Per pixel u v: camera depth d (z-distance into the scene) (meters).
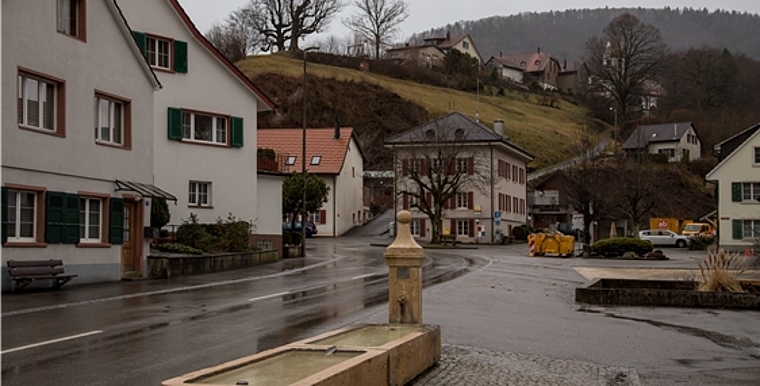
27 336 11.97
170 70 32.78
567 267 33.06
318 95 107.81
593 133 118.44
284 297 18.48
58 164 20.69
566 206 82.88
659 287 21.56
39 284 19.89
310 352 7.72
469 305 17.58
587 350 12.10
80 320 13.89
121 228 23.22
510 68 171.00
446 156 62.25
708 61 119.38
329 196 72.00
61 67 20.83
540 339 13.00
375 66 129.75
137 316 14.55
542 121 126.31
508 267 32.66
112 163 22.97
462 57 145.38
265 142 75.62
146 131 24.70
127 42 23.69
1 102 18.62
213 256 27.47
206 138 34.44
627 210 67.81
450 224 70.00
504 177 74.00
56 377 9.02
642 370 10.64
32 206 20.12
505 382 9.25
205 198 34.31
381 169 101.38
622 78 117.62
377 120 108.44
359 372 7.02
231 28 117.56
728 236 56.53
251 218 35.78
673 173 89.81
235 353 10.66
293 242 42.03
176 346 11.19
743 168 56.38
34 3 19.80
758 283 20.28
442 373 9.46
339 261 35.06
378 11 128.62
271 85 107.06
